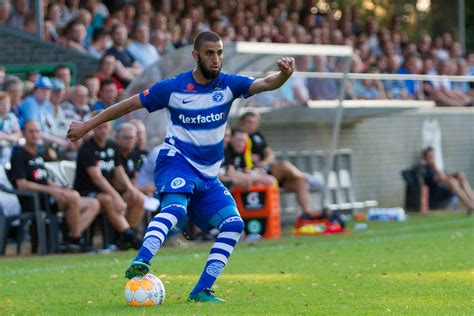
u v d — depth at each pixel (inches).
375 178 2180.1
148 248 783.7
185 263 1203.2
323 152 2007.9
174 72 1635.1
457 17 2719.0
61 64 1815.9
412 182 2174.0
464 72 2559.1
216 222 830.5
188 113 818.8
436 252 1283.2
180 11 2199.8
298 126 1972.2
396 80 2132.1
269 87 815.7
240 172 1622.8
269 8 2458.2
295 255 1286.9
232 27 2172.7
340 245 1427.2
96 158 1425.9
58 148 1545.3
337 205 2026.3
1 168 1456.7
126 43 1918.1
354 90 1987.0
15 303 858.1
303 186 1717.5
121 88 1776.6
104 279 1032.8
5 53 1892.2
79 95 1601.9
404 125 2256.4
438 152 2333.9
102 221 1443.2
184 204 808.9
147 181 1524.4
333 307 798.5
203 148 822.5
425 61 2509.8
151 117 1646.2
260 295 881.5
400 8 2731.3
